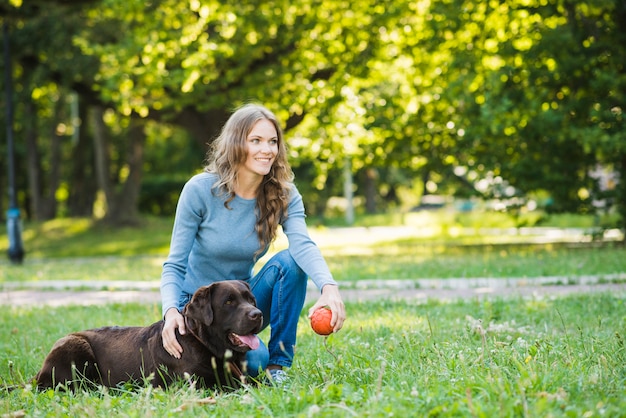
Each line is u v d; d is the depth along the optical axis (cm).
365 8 1866
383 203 5653
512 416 325
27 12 2162
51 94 3191
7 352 629
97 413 389
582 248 1659
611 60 1616
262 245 477
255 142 466
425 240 2477
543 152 1698
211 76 1809
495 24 1775
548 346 476
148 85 1825
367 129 1850
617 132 1557
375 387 395
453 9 1653
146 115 2003
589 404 340
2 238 3055
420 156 1923
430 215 3897
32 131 3338
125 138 4056
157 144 4422
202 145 2064
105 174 3080
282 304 481
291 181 495
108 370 469
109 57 1808
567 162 1698
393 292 1011
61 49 2159
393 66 1978
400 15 1800
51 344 655
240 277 490
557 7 1631
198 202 470
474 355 465
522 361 443
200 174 480
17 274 1555
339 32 1898
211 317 423
